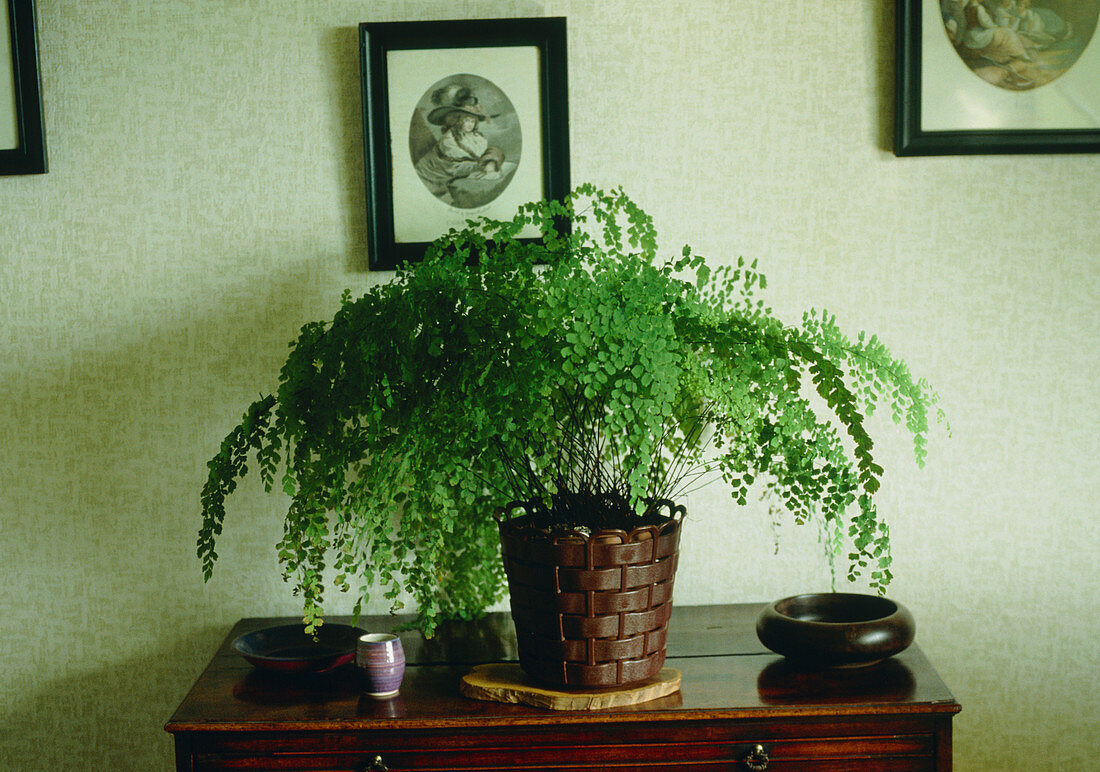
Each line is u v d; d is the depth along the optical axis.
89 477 1.54
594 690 1.15
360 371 1.07
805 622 1.22
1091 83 1.51
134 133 1.51
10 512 1.54
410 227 1.52
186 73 1.51
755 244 1.54
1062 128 1.51
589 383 1.01
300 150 1.52
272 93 1.51
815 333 1.17
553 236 1.13
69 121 1.51
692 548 1.56
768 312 1.19
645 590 1.13
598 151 1.53
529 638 1.16
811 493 1.18
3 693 1.56
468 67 1.50
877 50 1.52
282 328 1.54
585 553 1.09
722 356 1.07
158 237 1.52
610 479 1.29
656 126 1.52
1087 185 1.53
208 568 1.14
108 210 1.52
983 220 1.53
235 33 1.51
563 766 1.14
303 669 1.25
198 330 1.54
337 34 1.51
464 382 1.03
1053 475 1.55
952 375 1.54
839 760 1.16
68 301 1.53
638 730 1.14
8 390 1.53
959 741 1.58
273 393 1.54
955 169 1.53
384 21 1.50
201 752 1.14
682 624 1.46
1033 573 1.56
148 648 1.56
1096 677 1.57
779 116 1.53
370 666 1.18
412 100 1.51
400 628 1.42
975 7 1.50
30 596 1.55
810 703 1.14
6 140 1.50
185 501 1.55
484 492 1.36
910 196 1.53
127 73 1.50
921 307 1.54
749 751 1.15
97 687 1.56
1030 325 1.54
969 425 1.55
